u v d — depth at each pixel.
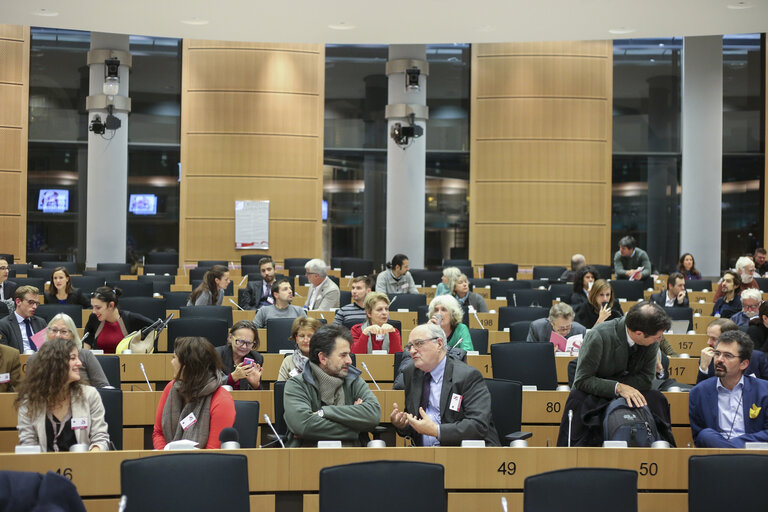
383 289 11.56
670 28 12.84
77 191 17.88
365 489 3.46
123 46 16.38
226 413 4.69
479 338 7.81
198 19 12.74
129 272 14.92
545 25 12.85
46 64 17.59
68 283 9.82
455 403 4.68
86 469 3.97
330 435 4.51
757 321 7.07
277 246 17.41
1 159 17.25
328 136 18.02
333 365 4.66
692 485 3.69
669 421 4.86
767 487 3.68
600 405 4.80
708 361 5.98
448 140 18.03
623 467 4.23
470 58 17.95
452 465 4.23
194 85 17.22
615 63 17.97
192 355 4.69
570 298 9.54
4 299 10.55
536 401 5.94
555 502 3.43
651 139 17.94
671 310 9.31
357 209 18.16
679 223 18.05
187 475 3.53
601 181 17.59
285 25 13.05
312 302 10.12
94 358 5.69
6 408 5.44
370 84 18.02
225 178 17.28
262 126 17.33
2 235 17.28
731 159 17.94
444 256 18.09
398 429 4.90
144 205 17.91
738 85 17.95
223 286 9.77
